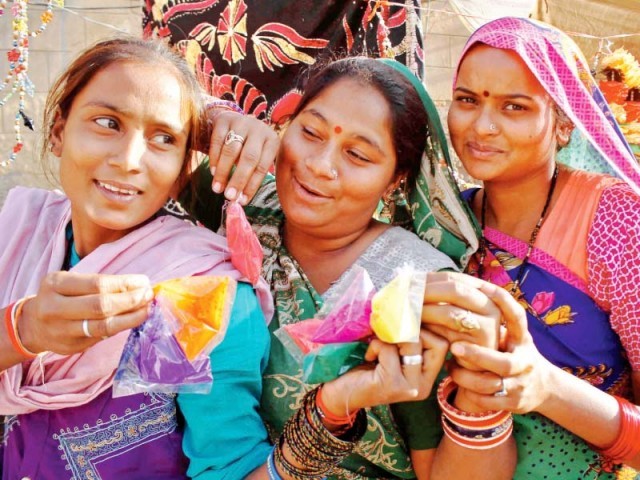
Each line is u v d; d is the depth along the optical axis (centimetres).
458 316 103
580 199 149
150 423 123
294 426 114
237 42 330
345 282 116
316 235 147
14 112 574
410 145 145
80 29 568
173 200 163
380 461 138
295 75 331
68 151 123
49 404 121
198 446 121
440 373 130
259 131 140
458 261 159
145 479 124
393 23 332
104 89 121
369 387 105
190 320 106
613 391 149
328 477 140
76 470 124
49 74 572
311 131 139
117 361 121
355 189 139
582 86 146
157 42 132
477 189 174
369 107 138
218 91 334
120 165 120
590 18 513
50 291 103
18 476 128
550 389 117
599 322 145
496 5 566
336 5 326
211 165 140
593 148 165
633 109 310
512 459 122
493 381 106
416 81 152
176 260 128
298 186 141
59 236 136
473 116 149
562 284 146
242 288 129
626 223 140
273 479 116
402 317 102
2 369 112
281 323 140
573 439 138
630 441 124
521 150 146
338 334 107
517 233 156
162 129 124
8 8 548
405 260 142
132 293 104
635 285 138
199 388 105
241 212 129
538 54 143
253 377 126
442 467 121
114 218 123
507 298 106
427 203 158
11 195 146
